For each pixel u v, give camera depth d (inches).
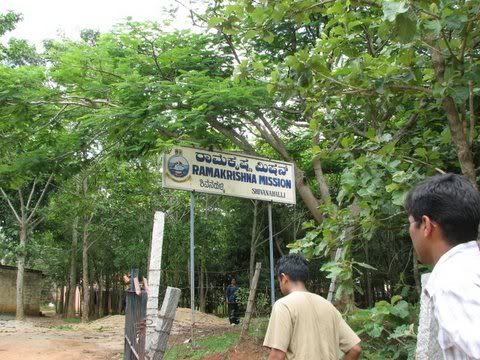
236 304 632.4
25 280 1097.4
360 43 279.3
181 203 846.5
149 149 451.8
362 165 193.5
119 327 751.7
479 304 54.7
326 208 213.2
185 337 448.8
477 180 196.5
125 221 863.1
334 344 123.3
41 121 450.0
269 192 422.6
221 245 840.9
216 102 379.9
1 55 659.4
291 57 186.9
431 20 163.2
